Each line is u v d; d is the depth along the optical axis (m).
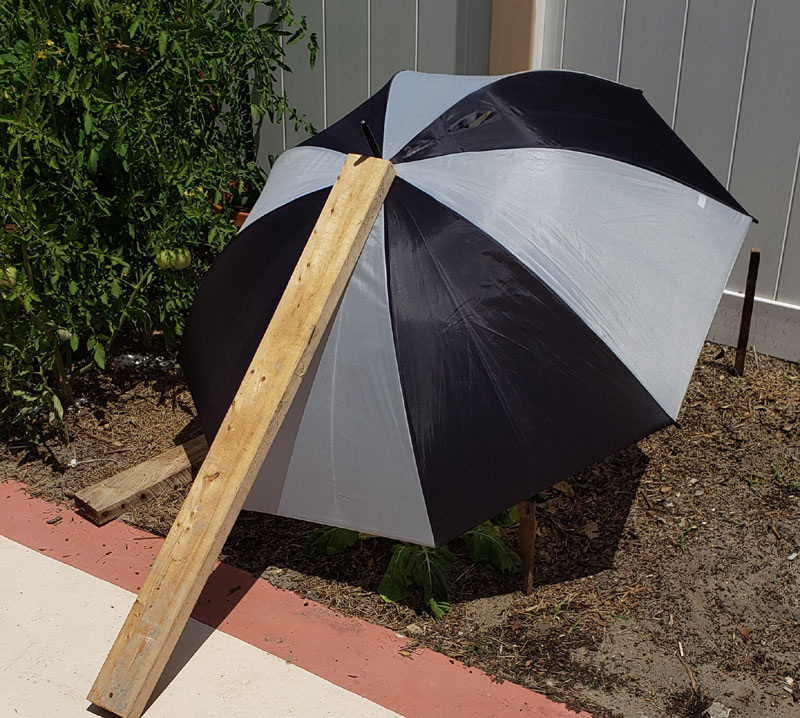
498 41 2.67
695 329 1.45
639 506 1.95
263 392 1.48
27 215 1.99
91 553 1.84
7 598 1.71
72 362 2.62
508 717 1.40
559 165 1.51
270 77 2.66
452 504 1.39
